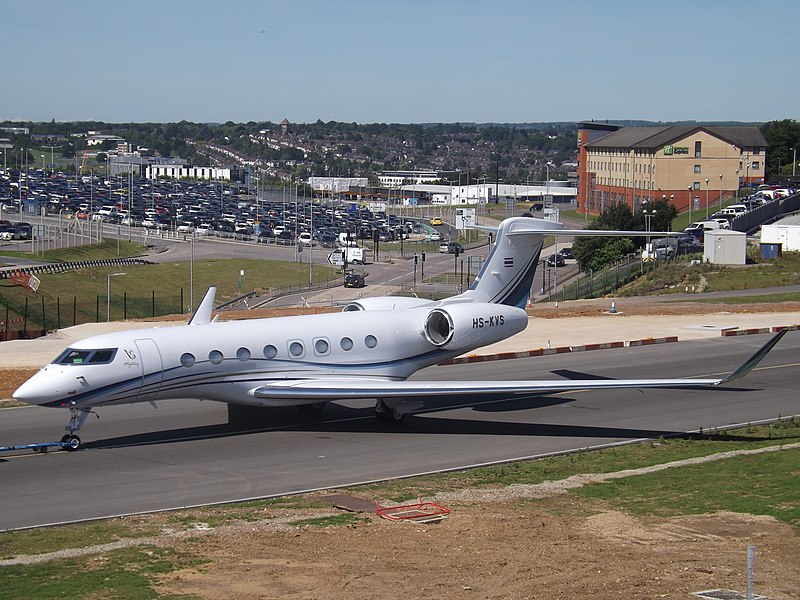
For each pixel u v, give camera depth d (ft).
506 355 188.24
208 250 593.83
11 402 144.36
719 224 490.49
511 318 145.89
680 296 308.40
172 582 71.61
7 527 86.89
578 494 98.27
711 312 261.44
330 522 87.71
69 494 97.71
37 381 113.80
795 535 83.35
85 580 72.13
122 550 79.41
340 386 124.36
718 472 106.93
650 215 514.27
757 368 177.17
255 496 97.50
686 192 651.66
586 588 69.36
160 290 427.33
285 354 127.65
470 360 184.03
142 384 118.21
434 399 150.51
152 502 95.04
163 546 80.48
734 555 77.56
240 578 72.23
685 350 197.77
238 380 124.36
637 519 88.58
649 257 413.59
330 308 287.89
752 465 109.81
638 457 115.03
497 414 139.74
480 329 141.28
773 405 146.00
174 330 123.24
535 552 78.38
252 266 513.45
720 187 651.66
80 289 390.63
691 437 125.70
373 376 134.62
